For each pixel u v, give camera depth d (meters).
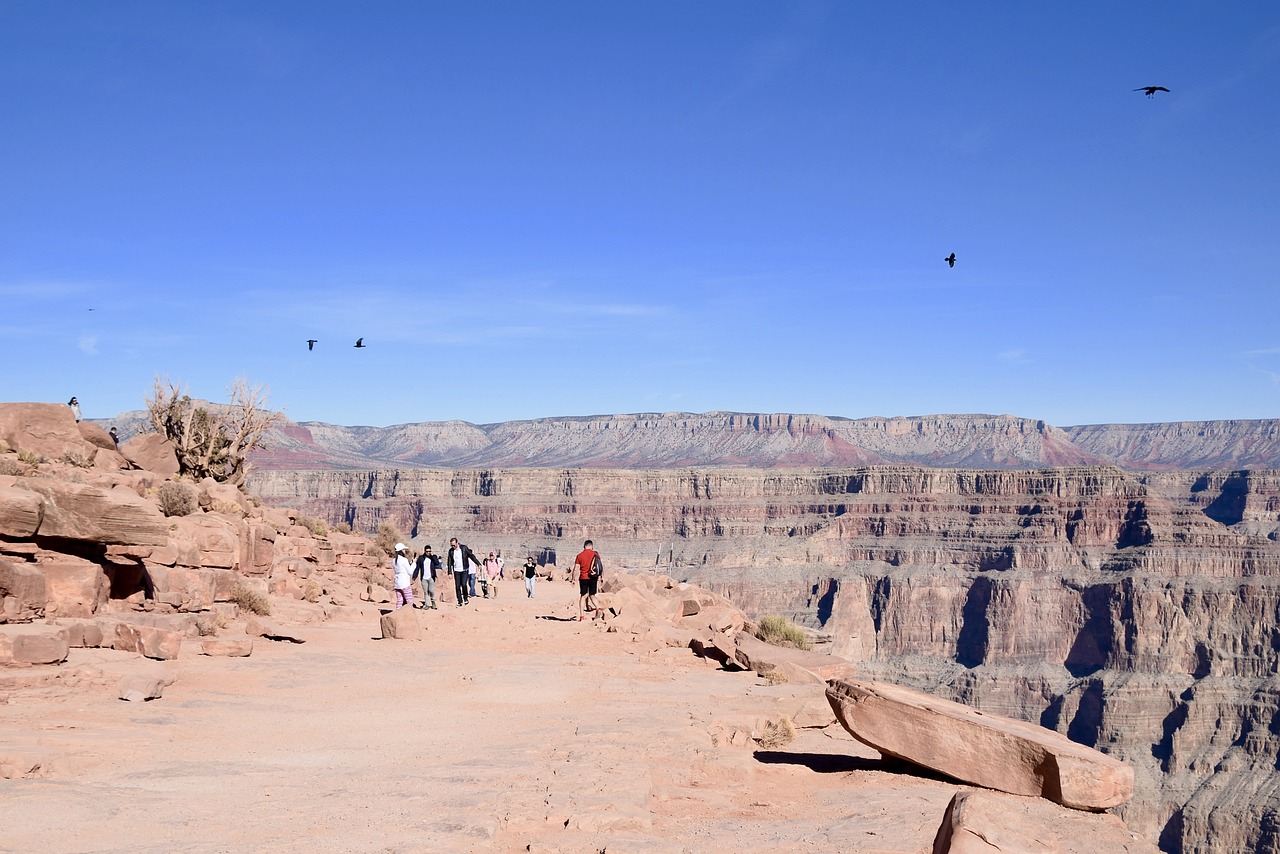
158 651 21.23
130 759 13.27
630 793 11.45
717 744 15.91
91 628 20.56
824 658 25.53
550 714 18.03
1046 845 8.59
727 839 10.26
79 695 16.95
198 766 12.99
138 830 9.73
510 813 10.42
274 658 23.72
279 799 11.18
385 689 20.70
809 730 18.38
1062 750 12.20
